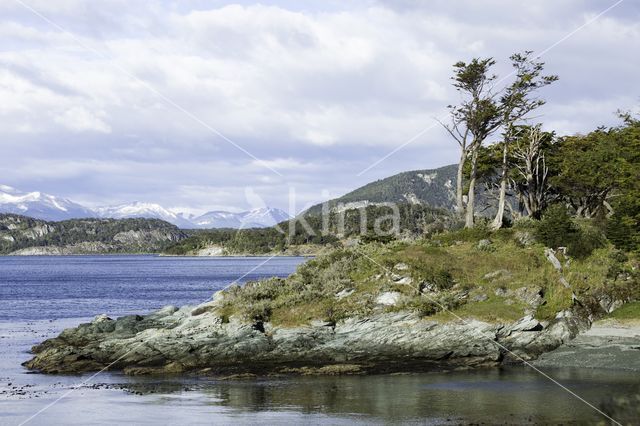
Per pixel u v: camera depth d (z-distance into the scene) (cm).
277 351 5275
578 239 6638
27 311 9625
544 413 3747
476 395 4147
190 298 12169
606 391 4206
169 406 3962
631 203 7112
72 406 3978
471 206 7806
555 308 5672
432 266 6169
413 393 4203
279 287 6206
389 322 5531
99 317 6675
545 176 9488
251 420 3662
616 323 5534
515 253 6506
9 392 4338
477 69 7681
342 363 5025
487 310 5597
